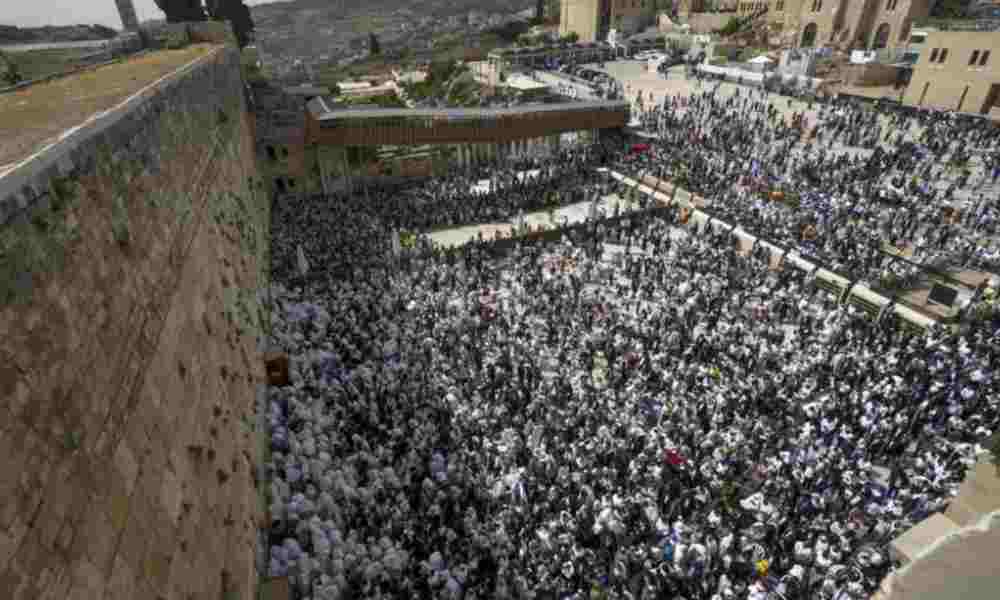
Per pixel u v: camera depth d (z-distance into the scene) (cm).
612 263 3831
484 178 5491
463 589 1631
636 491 1967
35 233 820
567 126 5856
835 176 4519
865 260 3488
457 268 3709
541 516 1894
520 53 10175
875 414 2217
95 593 786
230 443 1612
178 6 7000
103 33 6197
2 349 689
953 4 8862
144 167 1399
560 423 2284
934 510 1795
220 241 2167
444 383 2527
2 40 5369
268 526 1803
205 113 2478
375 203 4862
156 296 1266
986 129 5234
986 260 3394
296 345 2761
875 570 1620
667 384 2475
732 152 5231
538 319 3108
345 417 2300
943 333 2762
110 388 955
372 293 3309
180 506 1141
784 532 1817
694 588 1645
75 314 891
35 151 930
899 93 6888
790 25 10238
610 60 10769
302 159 5238
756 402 2366
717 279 3397
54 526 725
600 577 1673
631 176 5253
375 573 1647
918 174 4516
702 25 12131
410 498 1962
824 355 2675
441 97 9688
